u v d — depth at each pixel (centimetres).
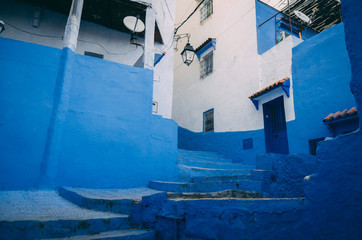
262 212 257
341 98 611
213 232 272
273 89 801
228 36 1141
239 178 513
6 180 499
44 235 282
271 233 248
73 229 296
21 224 274
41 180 522
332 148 220
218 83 1158
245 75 990
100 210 375
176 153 738
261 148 863
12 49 559
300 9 1018
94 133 607
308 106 695
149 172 656
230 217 268
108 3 827
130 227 333
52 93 577
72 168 565
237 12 1103
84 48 931
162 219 303
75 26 641
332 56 649
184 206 296
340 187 208
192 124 1316
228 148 1021
